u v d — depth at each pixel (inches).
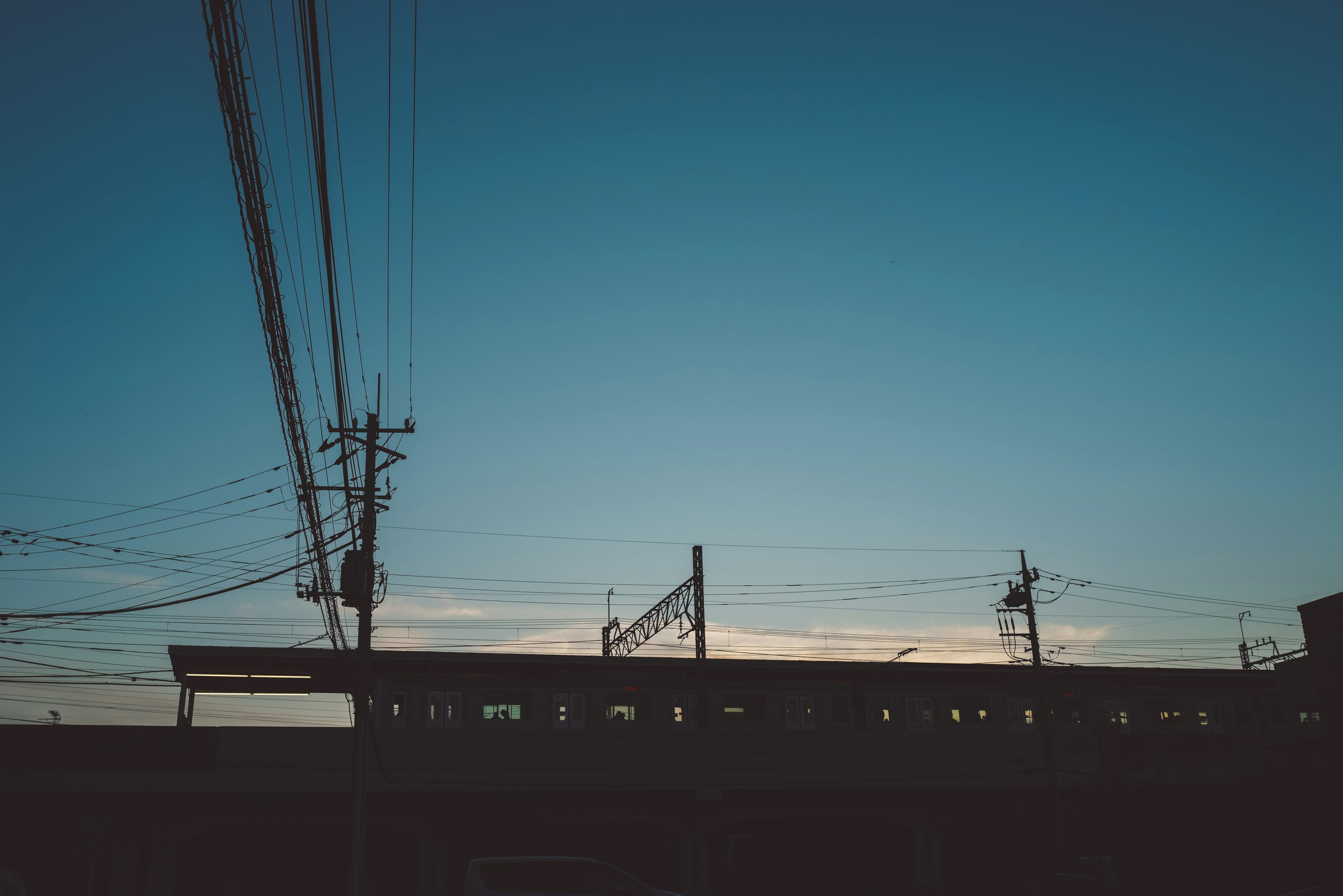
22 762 1451.8
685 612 1930.4
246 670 1979.6
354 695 957.8
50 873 1199.6
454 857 1583.4
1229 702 2469.2
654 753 1807.3
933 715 2289.6
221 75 306.3
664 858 1857.8
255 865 1632.6
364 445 928.9
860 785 1862.7
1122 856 868.0
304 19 295.7
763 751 1852.9
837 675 2394.2
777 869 2028.8
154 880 1477.6
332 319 430.0
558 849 1792.6
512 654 2142.0
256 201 354.9
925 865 1895.9
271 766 1569.9
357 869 899.4
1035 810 1985.7
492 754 1707.7
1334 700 719.1
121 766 1489.9
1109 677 2549.2
